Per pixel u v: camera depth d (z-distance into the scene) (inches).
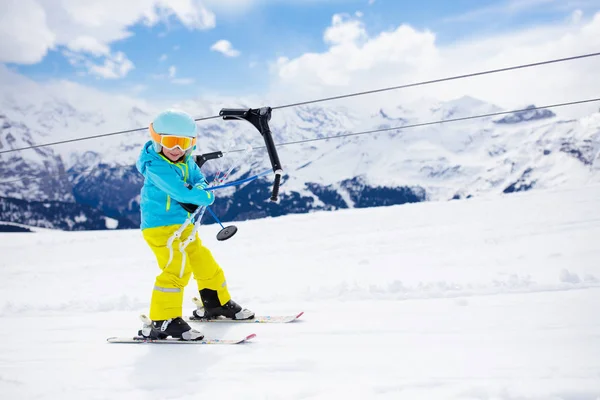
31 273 298.4
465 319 110.0
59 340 120.6
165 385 83.0
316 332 110.3
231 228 113.5
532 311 112.0
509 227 297.4
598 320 101.4
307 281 189.8
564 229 267.4
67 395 80.7
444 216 400.5
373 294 142.9
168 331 112.3
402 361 86.2
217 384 81.5
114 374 90.8
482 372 78.0
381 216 448.1
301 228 417.7
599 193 435.8
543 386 70.2
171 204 117.6
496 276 163.9
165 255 115.0
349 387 75.6
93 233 596.7
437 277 173.3
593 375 73.5
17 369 97.1
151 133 115.3
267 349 100.4
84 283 244.5
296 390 75.7
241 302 152.6
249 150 122.1
